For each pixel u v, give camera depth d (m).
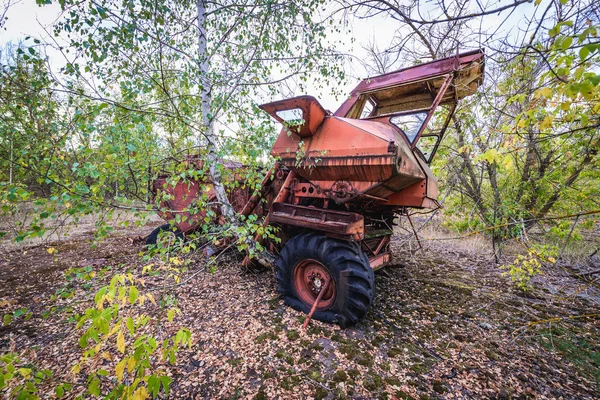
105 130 1.88
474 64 2.98
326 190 2.92
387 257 4.08
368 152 2.44
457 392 1.96
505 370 2.21
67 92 1.83
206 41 2.96
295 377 2.04
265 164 3.03
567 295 3.72
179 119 2.33
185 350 2.31
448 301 3.46
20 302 3.10
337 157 2.63
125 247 5.45
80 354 2.24
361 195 2.68
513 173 5.75
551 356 2.42
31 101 1.84
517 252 5.65
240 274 3.96
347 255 2.61
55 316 2.81
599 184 5.11
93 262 4.44
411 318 2.99
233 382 1.98
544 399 1.93
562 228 5.10
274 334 2.55
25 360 2.09
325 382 2.00
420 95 3.78
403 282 4.08
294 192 3.25
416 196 3.06
